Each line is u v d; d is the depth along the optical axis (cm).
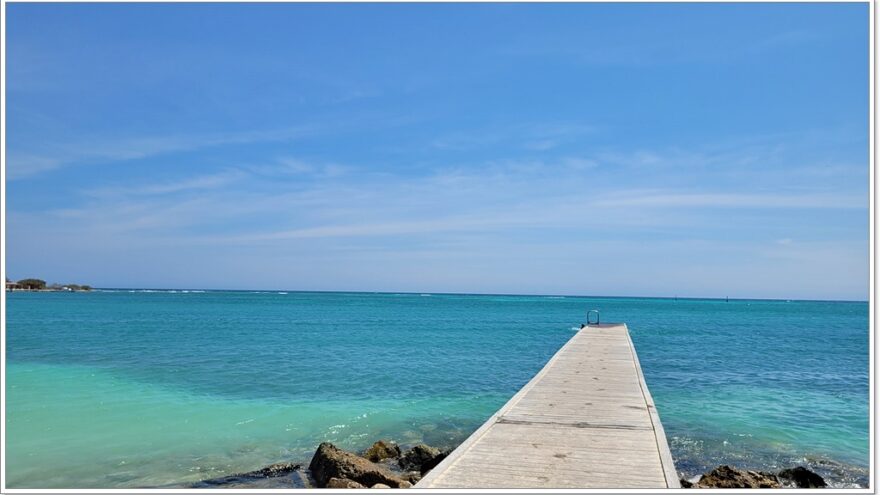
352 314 6644
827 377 2122
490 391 1803
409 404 1606
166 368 2183
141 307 7506
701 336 3994
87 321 4694
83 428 1302
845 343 3478
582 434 870
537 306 10738
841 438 1309
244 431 1312
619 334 2798
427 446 1140
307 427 1360
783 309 11469
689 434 1333
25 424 1326
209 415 1448
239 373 2083
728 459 1171
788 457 1183
